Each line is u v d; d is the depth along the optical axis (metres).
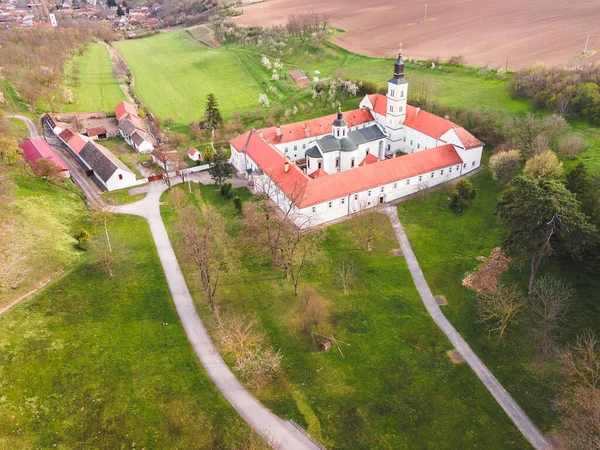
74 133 134.25
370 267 83.50
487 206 97.31
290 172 98.44
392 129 124.00
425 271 82.38
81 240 85.31
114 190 110.38
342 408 60.06
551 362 64.00
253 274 81.94
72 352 64.62
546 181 69.00
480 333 70.25
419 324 72.12
